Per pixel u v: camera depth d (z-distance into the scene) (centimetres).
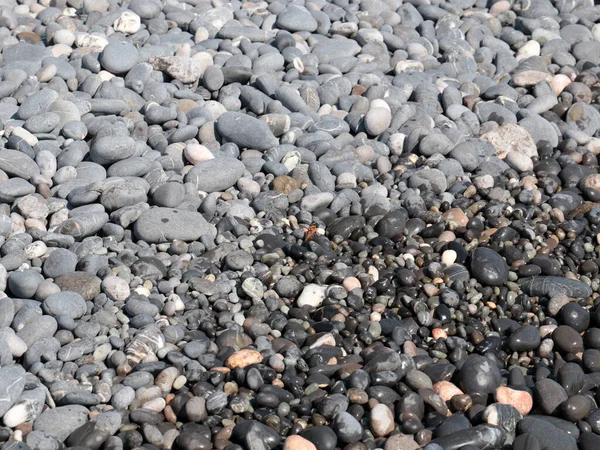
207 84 140
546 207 117
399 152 131
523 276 104
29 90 132
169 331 92
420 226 113
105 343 90
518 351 92
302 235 111
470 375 85
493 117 139
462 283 100
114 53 140
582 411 80
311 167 123
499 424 79
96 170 118
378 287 100
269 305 98
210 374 86
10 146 120
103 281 97
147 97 136
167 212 110
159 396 84
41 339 89
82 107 129
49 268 100
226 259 104
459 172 126
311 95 140
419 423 80
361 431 78
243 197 119
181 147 126
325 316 96
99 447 78
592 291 103
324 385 85
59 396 83
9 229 106
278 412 81
